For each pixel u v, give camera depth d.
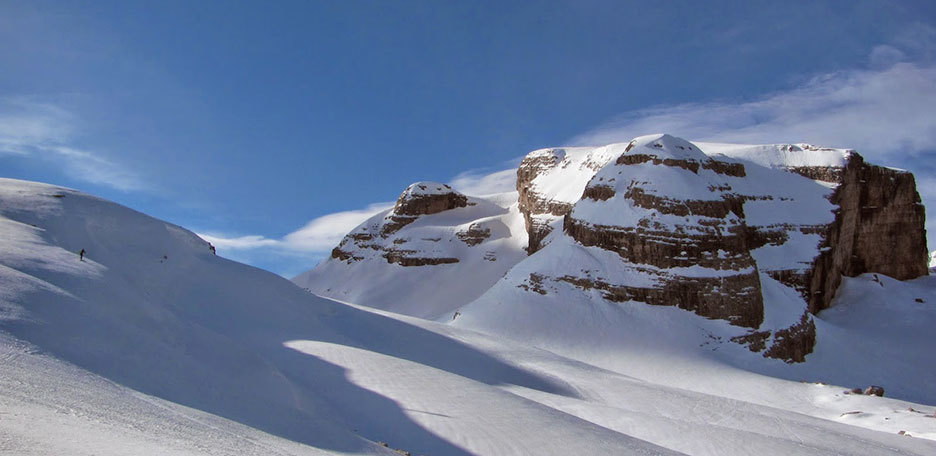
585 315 86.94
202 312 44.16
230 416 20.09
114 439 11.09
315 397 28.98
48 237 38.72
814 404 64.50
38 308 21.88
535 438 27.22
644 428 35.09
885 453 37.38
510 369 51.06
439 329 63.88
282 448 16.77
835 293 117.81
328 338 46.69
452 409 29.98
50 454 9.13
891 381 85.50
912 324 106.88
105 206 49.81
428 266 170.75
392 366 36.84
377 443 23.33
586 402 40.72
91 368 18.89
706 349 82.69
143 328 27.06
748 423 42.47
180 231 56.91
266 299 51.91
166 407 17.14
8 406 11.44
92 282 28.67
